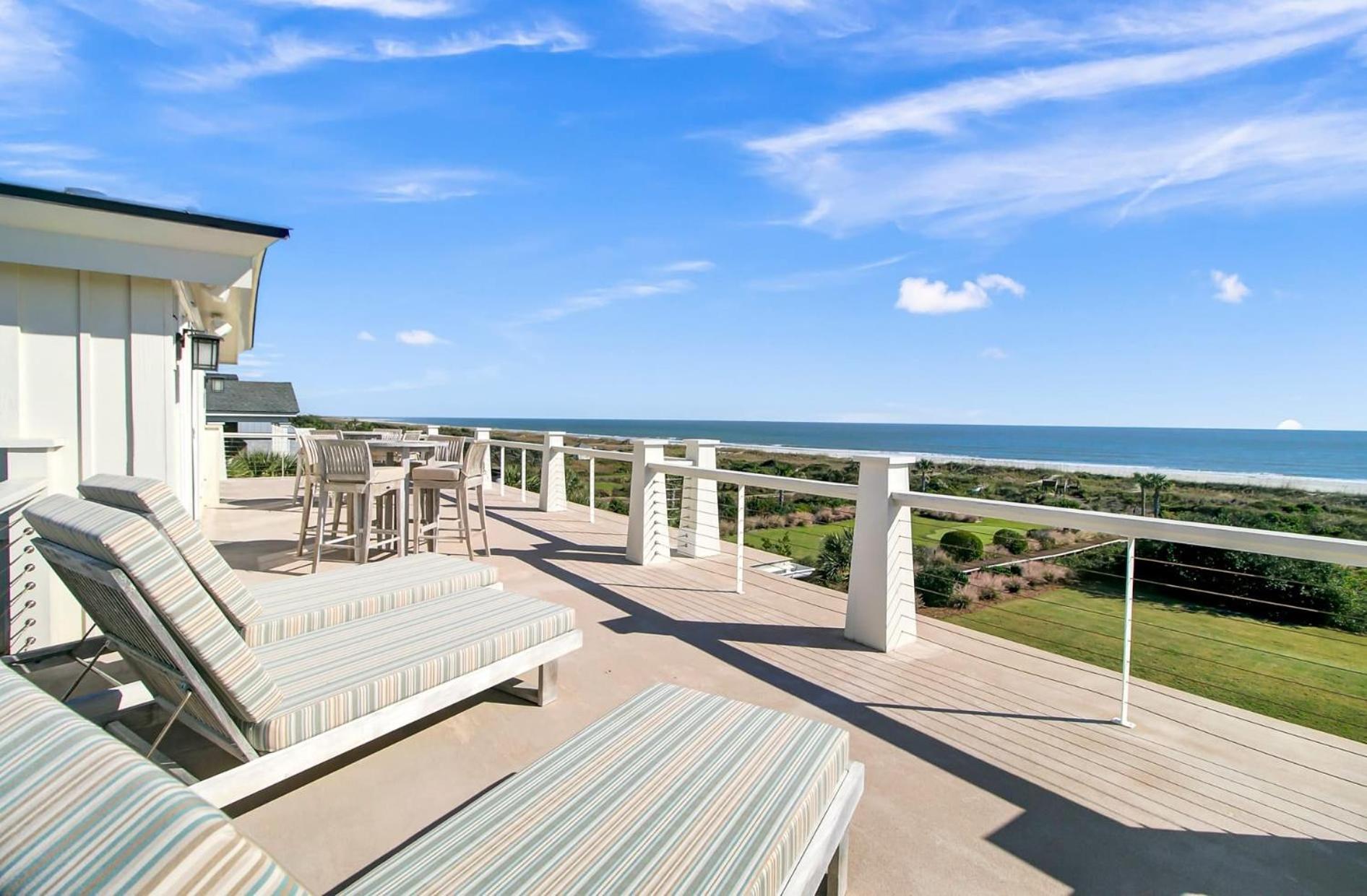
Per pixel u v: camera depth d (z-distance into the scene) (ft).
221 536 20.44
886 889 5.76
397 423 48.29
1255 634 18.53
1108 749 8.27
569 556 18.49
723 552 19.57
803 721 6.06
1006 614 20.66
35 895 1.93
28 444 10.18
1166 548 23.40
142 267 11.24
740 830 4.42
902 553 11.73
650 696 6.64
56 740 2.37
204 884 2.02
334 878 5.78
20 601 9.57
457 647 7.86
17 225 10.28
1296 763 7.95
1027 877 5.94
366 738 6.80
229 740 6.17
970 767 7.81
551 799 4.75
